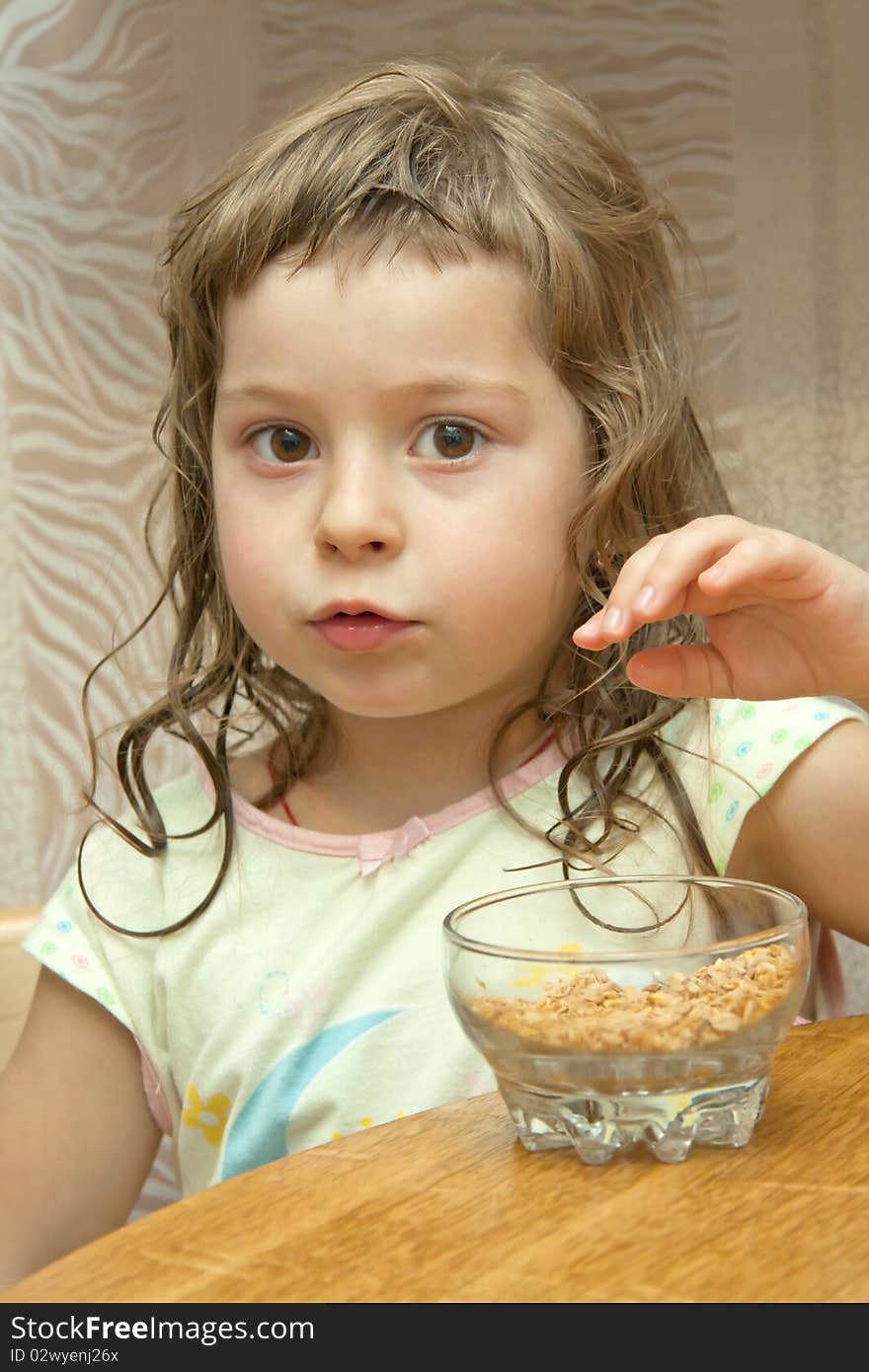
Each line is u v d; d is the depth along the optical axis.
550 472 0.69
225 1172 0.73
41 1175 0.76
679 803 0.74
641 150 1.01
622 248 0.73
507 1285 0.49
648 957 0.54
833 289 1.02
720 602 0.62
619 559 0.73
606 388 0.71
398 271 0.67
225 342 0.70
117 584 1.06
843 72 1.01
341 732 0.76
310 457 0.69
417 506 0.67
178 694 0.79
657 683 0.63
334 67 1.01
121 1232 0.52
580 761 0.74
